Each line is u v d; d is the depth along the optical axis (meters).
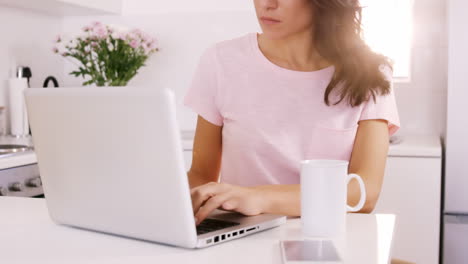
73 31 3.41
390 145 2.56
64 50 3.36
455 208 2.51
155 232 0.97
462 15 2.46
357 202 1.28
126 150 0.95
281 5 1.41
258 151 1.54
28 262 0.90
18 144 2.59
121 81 3.04
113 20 3.36
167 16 3.29
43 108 1.06
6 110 3.02
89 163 1.01
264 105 1.54
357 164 1.45
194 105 1.63
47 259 0.92
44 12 3.24
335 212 1.02
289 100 1.52
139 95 0.90
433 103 3.03
